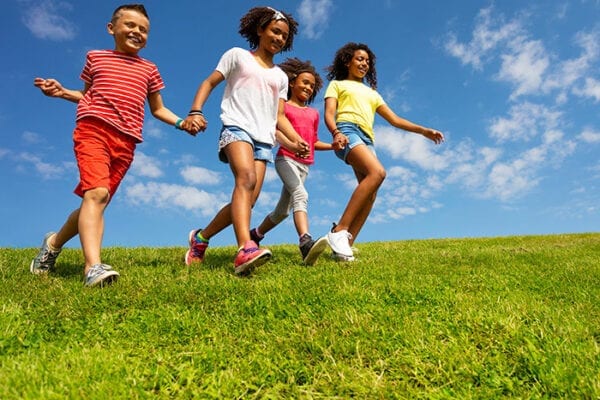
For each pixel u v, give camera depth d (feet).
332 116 17.99
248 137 14.33
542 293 12.48
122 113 13.48
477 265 17.12
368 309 10.19
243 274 13.58
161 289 11.62
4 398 6.17
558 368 7.13
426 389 6.96
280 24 15.52
